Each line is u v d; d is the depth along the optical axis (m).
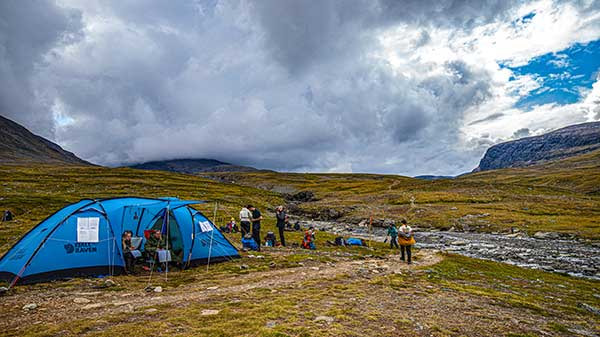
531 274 22.66
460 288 14.41
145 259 17.55
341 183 173.25
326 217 80.50
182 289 13.16
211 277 15.67
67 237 15.49
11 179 101.38
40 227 16.25
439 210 74.12
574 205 74.44
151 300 11.27
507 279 19.62
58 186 94.50
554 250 36.19
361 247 30.19
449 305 11.39
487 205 78.12
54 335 7.78
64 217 15.83
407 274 17.23
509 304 12.27
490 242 42.59
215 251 19.80
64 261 15.12
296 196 131.00
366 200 101.44
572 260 30.62
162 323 8.43
